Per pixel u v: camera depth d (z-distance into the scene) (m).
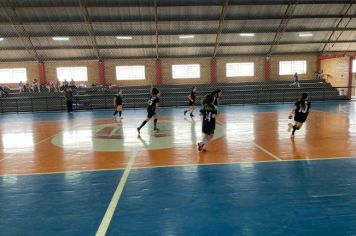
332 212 4.68
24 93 28.58
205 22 27.34
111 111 24.86
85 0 24.08
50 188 6.05
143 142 10.81
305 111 10.88
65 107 27.39
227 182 6.18
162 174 6.84
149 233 4.14
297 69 32.94
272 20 27.69
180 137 11.66
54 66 30.84
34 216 4.77
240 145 9.91
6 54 29.38
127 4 24.77
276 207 4.90
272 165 7.38
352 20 28.36
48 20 25.97
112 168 7.44
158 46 29.70
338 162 7.49
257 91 29.89
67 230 4.28
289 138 10.98
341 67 31.42
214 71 32.12
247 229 4.20
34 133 13.77
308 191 5.57
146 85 31.38
